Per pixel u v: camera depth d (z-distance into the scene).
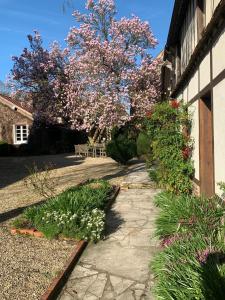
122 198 11.10
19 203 10.33
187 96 11.38
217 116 7.01
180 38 13.26
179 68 13.86
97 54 24.66
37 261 5.95
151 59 25.52
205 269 4.09
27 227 7.36
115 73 24.92
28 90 29.17
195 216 6.09
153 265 5.20
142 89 25.39
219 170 6.93
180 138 10.91
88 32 25.56
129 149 19.58
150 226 7.99
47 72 28.19
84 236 6.84
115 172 17.00
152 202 10.40
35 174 13.04
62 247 6.57
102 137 27.77
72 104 25.95
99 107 24.38
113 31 25.33
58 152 31.69
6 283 5.20
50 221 7.07
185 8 11.22
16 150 31.33
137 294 4.96
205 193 8.15
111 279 5.43
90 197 8.81
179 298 3.85
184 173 10.52
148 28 25.52
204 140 8.97
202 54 8.52
